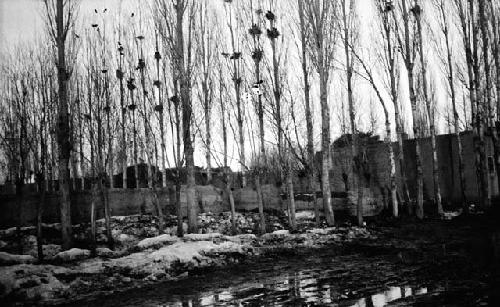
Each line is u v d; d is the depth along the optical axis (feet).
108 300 34.83
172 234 71.05
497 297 28.48
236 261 53.11
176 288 39.24
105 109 61.57
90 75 60.23
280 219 93.86
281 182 104.42
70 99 62.49
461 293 30.22
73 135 62.44
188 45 67.67
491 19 91.45
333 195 113.19
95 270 43.55
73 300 34.91
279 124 77.61
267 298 32.89
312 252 59.52
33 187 88.94
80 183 118.83
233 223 72.90
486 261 42.42
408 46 96.89
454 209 108.88
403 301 28.91
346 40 101.45
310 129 83.71
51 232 68.28
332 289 34.73
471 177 119.96
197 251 52.90
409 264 45.27
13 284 36.01
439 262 44.62
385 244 63.67
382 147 135.13
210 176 119.96
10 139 50.03
